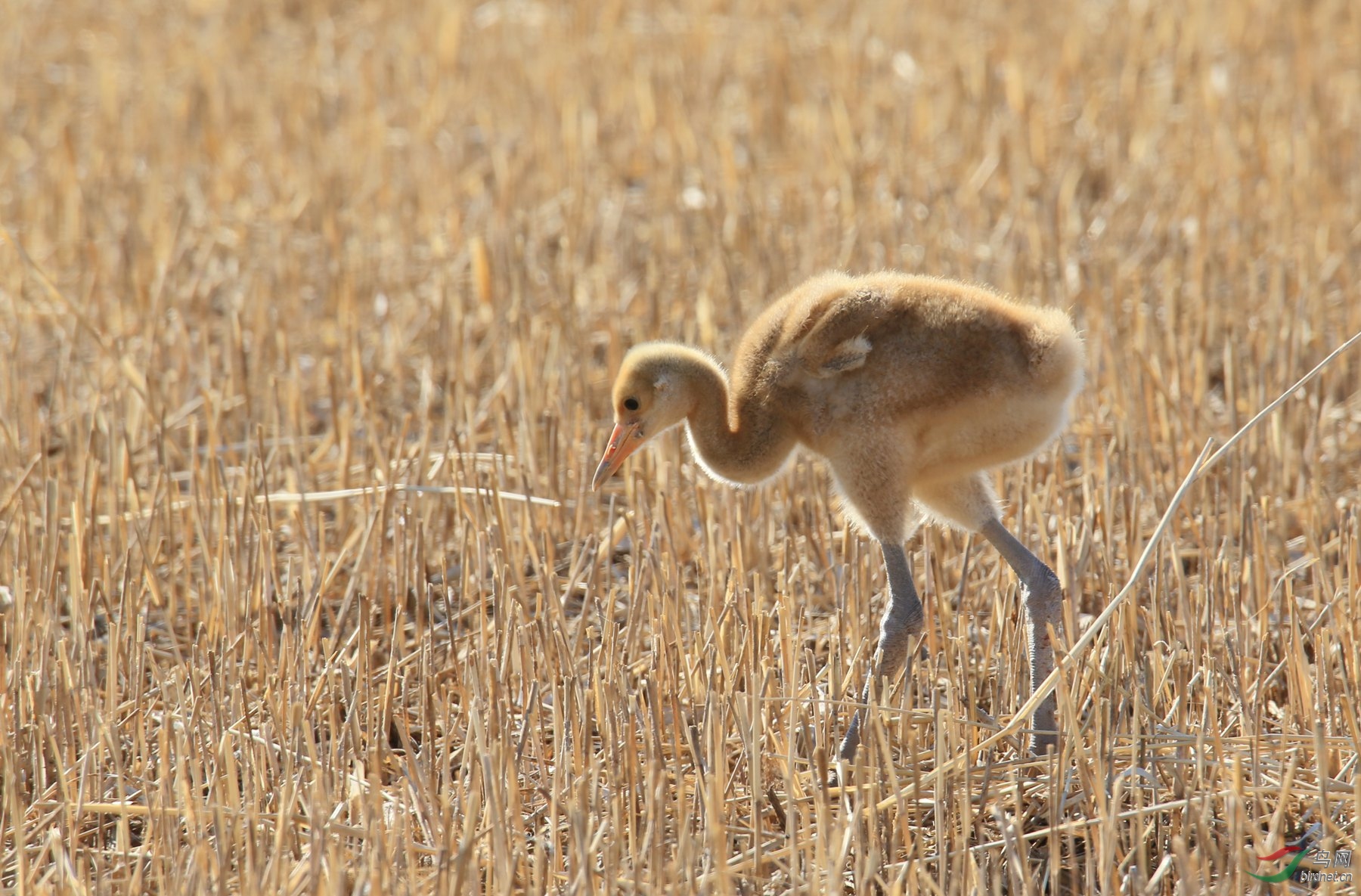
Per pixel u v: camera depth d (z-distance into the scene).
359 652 16.66
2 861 14.30
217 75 40.16
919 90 36.75
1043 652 15.78
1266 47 39.72
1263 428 21.66
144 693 17.16
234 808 14.08
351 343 25.28
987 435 15.82
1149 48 40.03
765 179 33.44
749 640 15.87
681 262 28.92
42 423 22.03
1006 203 31.59
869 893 12.94
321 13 46.00
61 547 19.81
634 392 16.81
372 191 32.84
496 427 23.55
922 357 15.58
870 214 30.08
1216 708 15.78
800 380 16.08
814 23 43.25
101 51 42.78
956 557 19.53
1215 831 14.12
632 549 19.12
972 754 14.77
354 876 13.42
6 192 33.62
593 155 34.56
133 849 14.82
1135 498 19.09
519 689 16.72
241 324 25.70
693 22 43.38
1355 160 32.62
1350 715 14.29
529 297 27.47
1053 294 26.31
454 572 20.72
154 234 30.70
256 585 18.52
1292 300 26.39
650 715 15.34
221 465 21.38
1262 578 17.81
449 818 13.34
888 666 15.77
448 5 45.16
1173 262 27.52
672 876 12.83
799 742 15.54
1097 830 13.80
